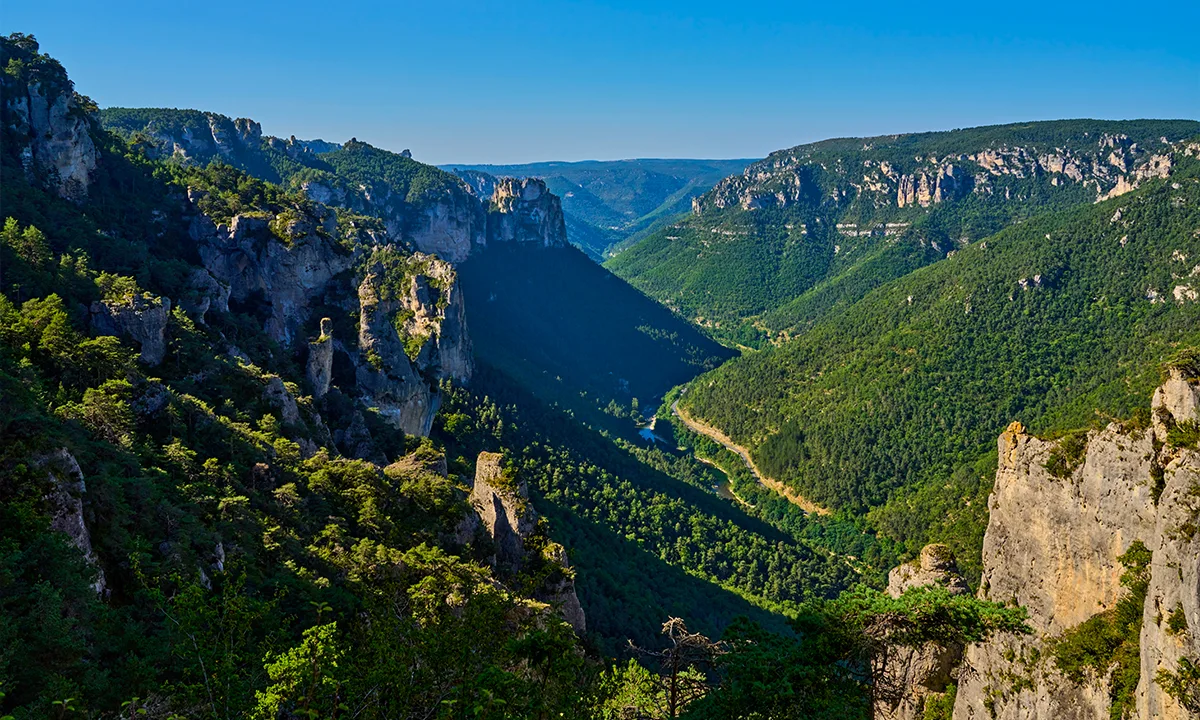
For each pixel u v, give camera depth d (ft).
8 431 140.56
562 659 111.45
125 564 141.38
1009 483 151.02
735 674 121.70
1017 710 135.44
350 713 89.04
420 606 148.66
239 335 361.10
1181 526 106.83
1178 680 102.42
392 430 385.50
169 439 223.92
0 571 109.50
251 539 184.75
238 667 94.89
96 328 272.92
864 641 122.83
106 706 99.19
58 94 381.60
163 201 419.74
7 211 315.58
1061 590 135.85
